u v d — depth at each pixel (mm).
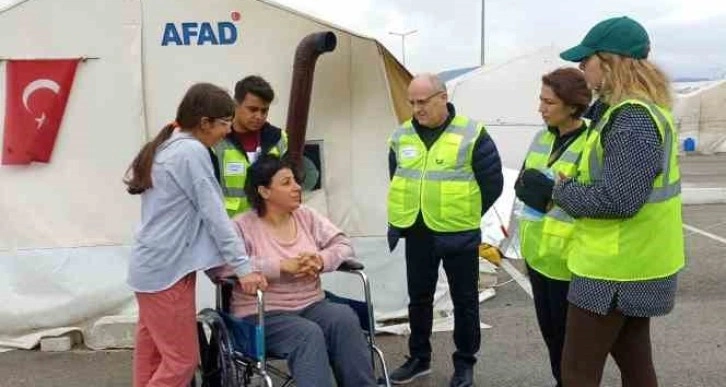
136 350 3855
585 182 2971
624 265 2908
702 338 5586
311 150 5785
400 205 4523
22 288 5641
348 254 3957
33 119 5492
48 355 5453
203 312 3873
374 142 5824
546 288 3992
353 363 3699
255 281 3590
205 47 5617
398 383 4746
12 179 5578
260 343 3482
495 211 8633
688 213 12180
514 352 5359
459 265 4457
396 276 5980
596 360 3057
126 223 5672
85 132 5586
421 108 4348
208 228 3572
